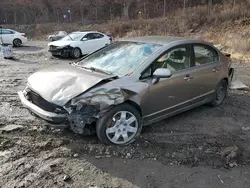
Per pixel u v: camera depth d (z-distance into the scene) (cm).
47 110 332
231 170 306
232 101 556
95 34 1381
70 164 307
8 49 1165
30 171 291
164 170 303
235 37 1499
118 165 309
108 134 339
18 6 3800
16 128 391
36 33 3041
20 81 716
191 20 2055
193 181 284
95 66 402
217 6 2186
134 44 422
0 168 293
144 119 370
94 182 278
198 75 435
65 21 3547
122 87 332
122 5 3438
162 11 3139
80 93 315
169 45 396
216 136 387
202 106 518
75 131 327
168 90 384
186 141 369
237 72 895
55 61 1150
